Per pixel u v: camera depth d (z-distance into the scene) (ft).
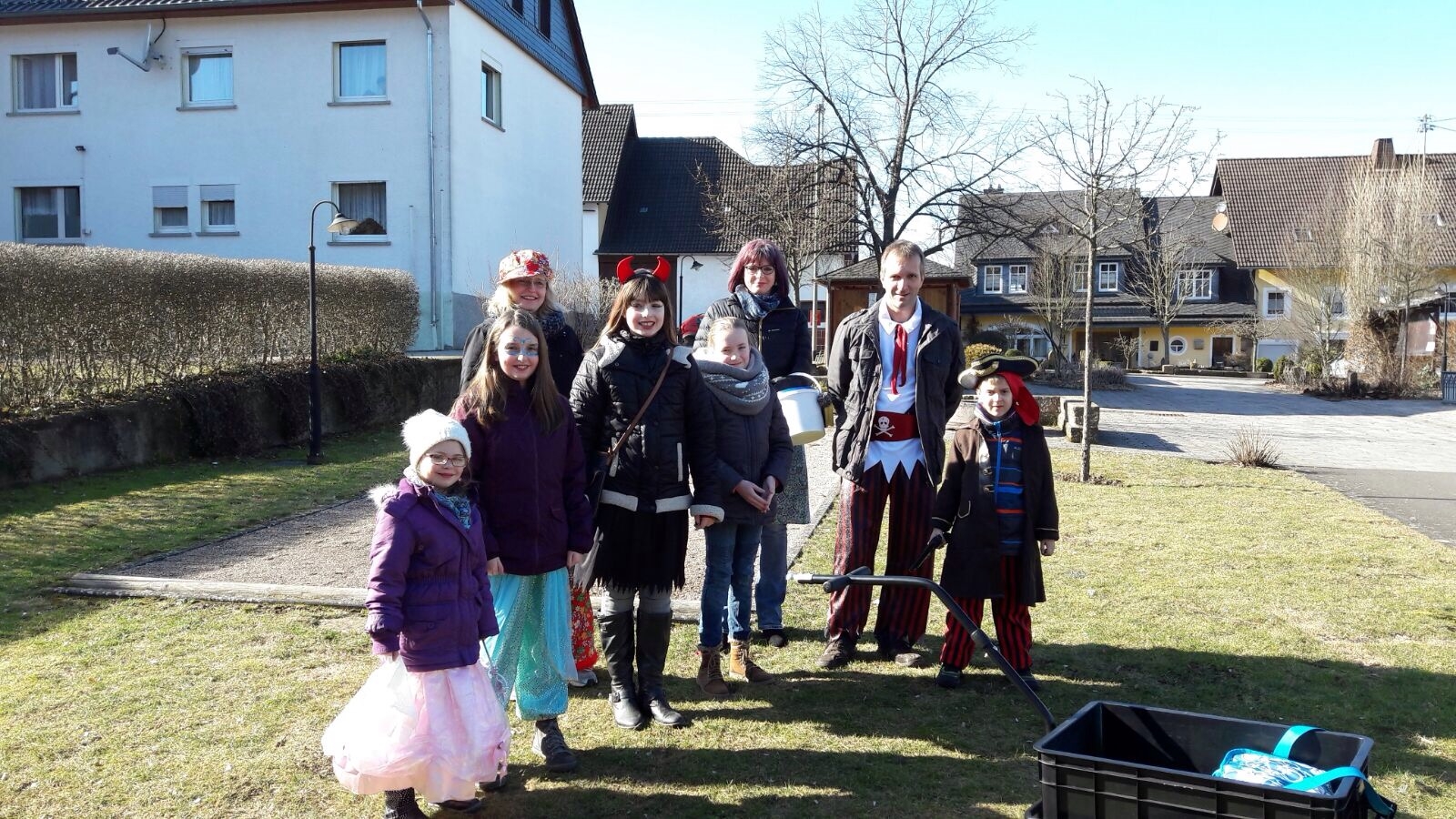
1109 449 49.29
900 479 16.84
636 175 138.10
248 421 39.68
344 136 70.59
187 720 14.02
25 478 30.50
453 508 11.52
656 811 11.75
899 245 16.85
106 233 73.46
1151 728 10.55
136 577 20.92
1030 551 15.47
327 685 15.26
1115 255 175.42
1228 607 19.98
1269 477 40.19
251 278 42.06
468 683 11.30
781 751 13.38
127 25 72.13
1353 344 116.06
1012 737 13.83
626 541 13.88
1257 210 171.12
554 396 13.09
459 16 71.05
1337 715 14.43
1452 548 26.03
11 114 73.92
